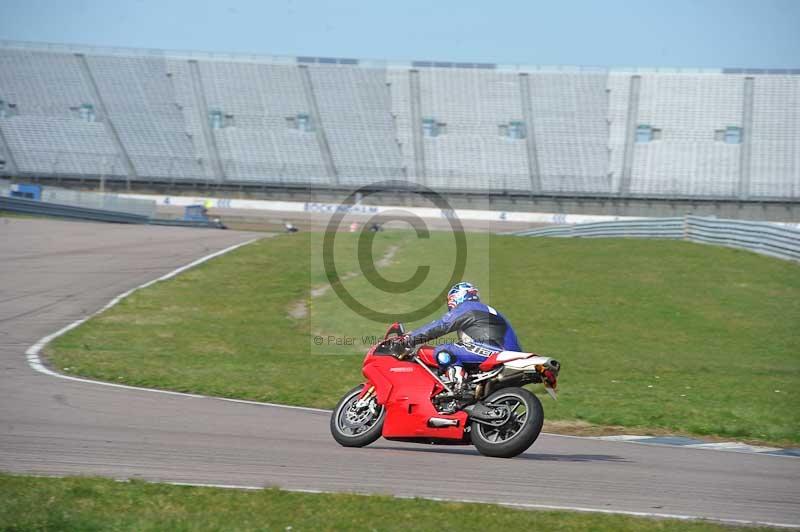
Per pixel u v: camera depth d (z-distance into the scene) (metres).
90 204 120.62
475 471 16.22
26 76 158.88
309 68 167.50
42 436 18.30
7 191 120.62
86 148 148.62
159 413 22.44
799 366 35.81
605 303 48.88
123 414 21.89
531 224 140.25
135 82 161.00
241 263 61.72
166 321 43.25
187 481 14.67
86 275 54.66
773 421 25.25
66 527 11.59
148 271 57.03
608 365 35.50
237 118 157.50
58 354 33.06
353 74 166.75
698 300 49.00
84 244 70.44
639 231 78.50
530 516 12.46
